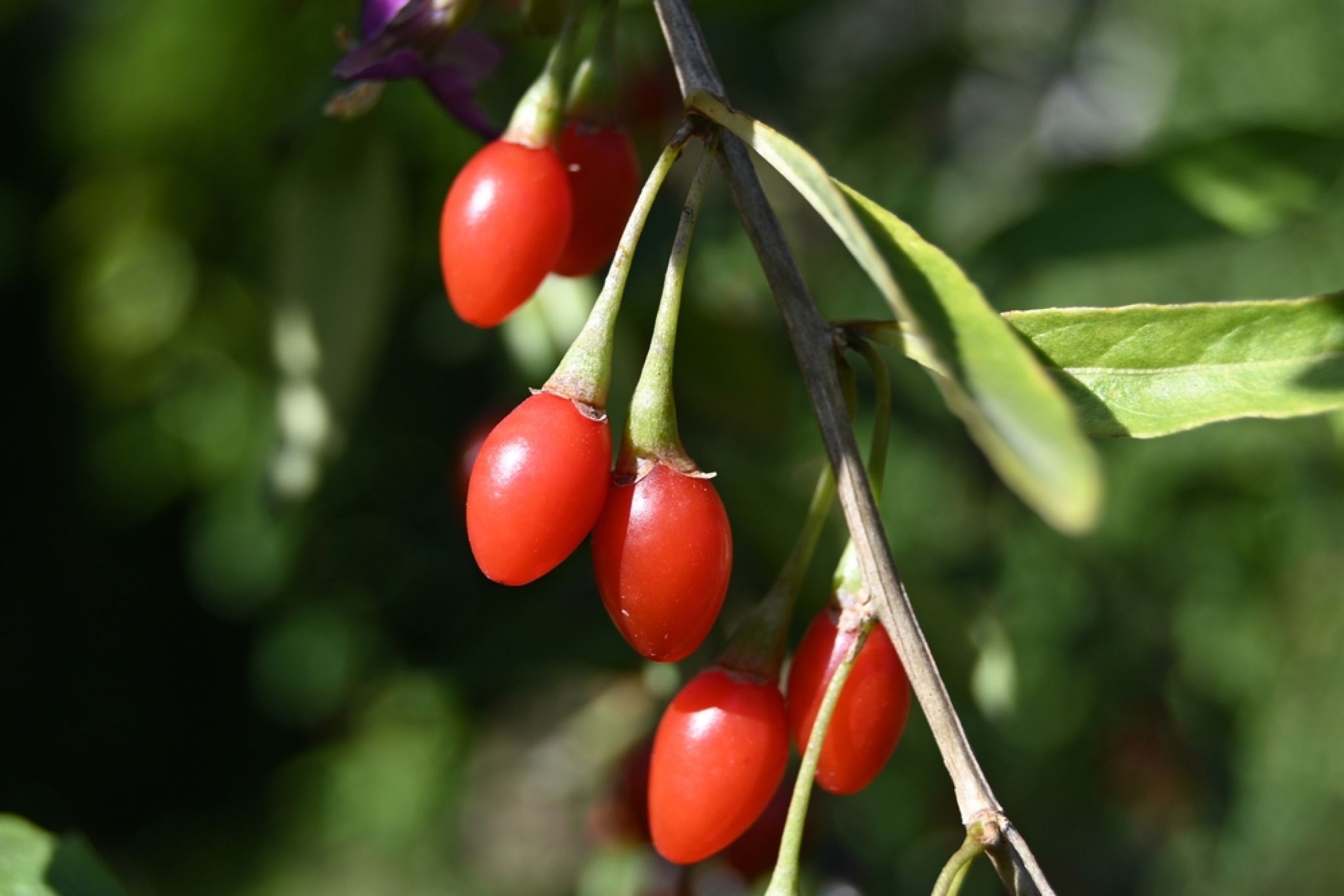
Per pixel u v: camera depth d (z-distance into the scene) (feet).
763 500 6.61
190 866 23.89
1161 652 11.61
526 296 3.96
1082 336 3.61
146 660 25.80
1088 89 13.82
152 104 10.46
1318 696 13.21
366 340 6.40
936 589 6.59
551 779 11.25
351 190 6.31
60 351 20.68
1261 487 12.21
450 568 10.96
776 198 11.44
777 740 3.61
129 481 17.92
